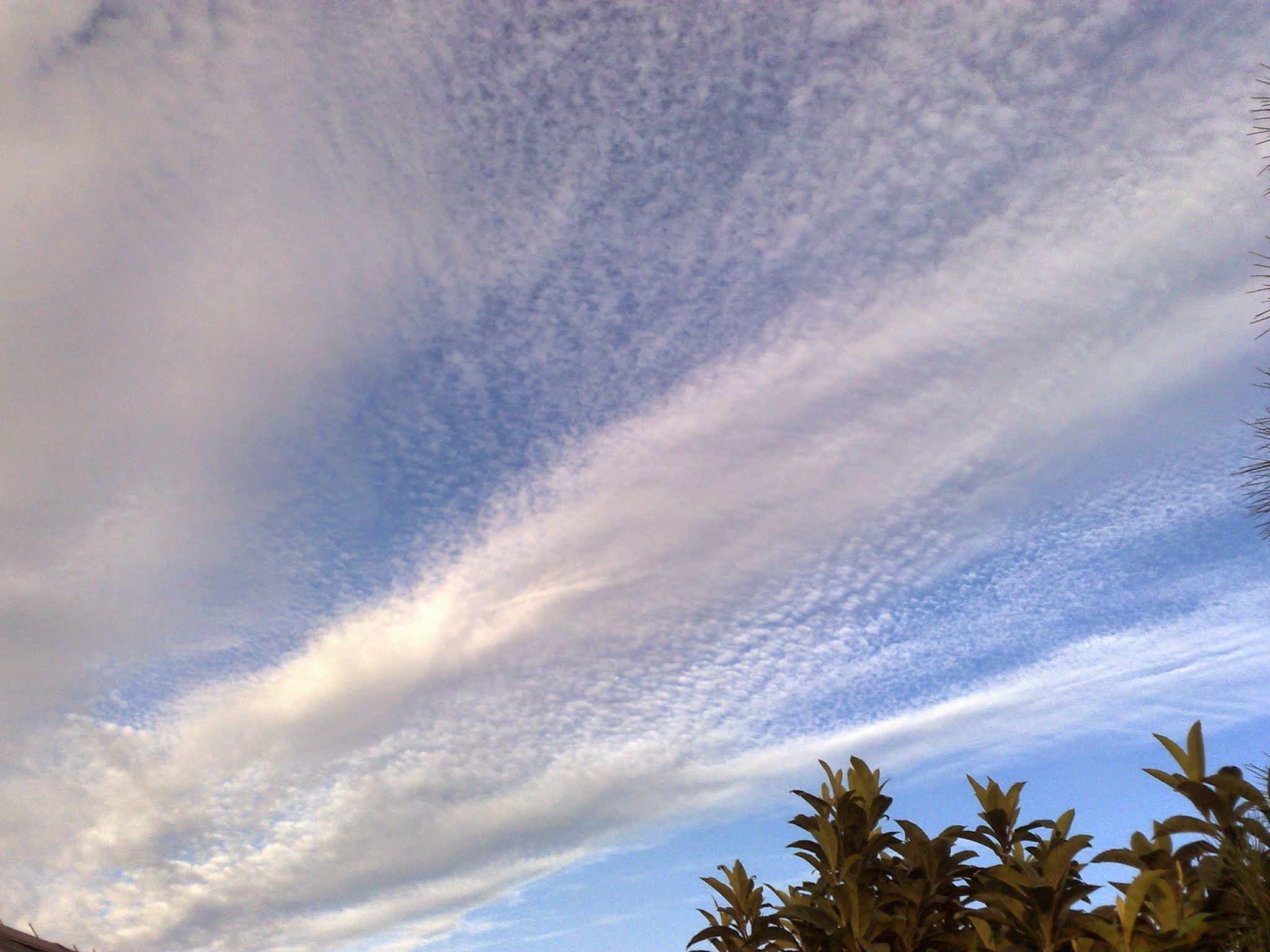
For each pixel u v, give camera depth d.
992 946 3.13
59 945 3.29
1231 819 2.81
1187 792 2.87
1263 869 2.64
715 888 3.87
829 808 3.61
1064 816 3.32
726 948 3.68
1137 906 2.76
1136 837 3.05
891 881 3.38
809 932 3.40
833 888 3.25
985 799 3.56
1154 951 2.71
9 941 2.97
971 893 3.32
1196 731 2.95
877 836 3.45
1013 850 3.38
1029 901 2.97
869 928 3.21
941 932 3.29
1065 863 3.01
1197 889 2.78
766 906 3.78
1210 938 2.68
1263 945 2.52
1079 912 2.98
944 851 3.32
